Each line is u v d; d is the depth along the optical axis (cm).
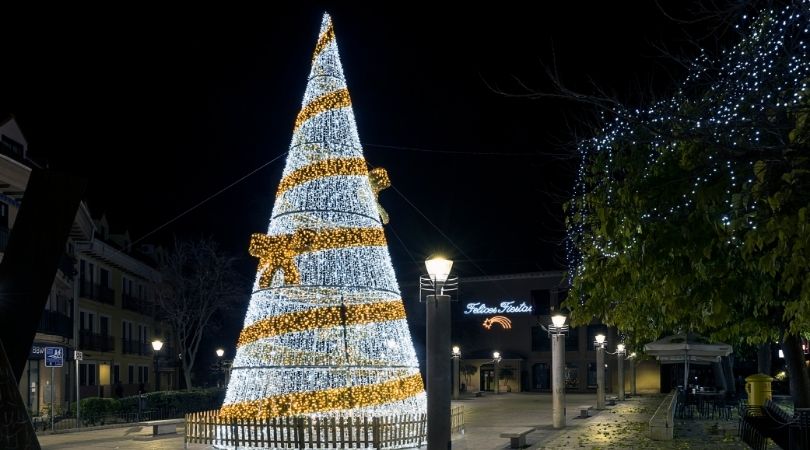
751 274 791
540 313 5691
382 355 1583
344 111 1664
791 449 1098
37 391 2923
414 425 1563
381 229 1667
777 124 635
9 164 2362
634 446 1559
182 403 2884
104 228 3922
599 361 2978
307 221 1591
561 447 1591
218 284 4500
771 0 697
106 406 2538
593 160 891
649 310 970
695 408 2677
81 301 3519
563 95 748
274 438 1514
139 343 4397
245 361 1590
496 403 3819
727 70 764
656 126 775
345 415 1534
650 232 740
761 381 2058
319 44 1694
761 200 622
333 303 1560
